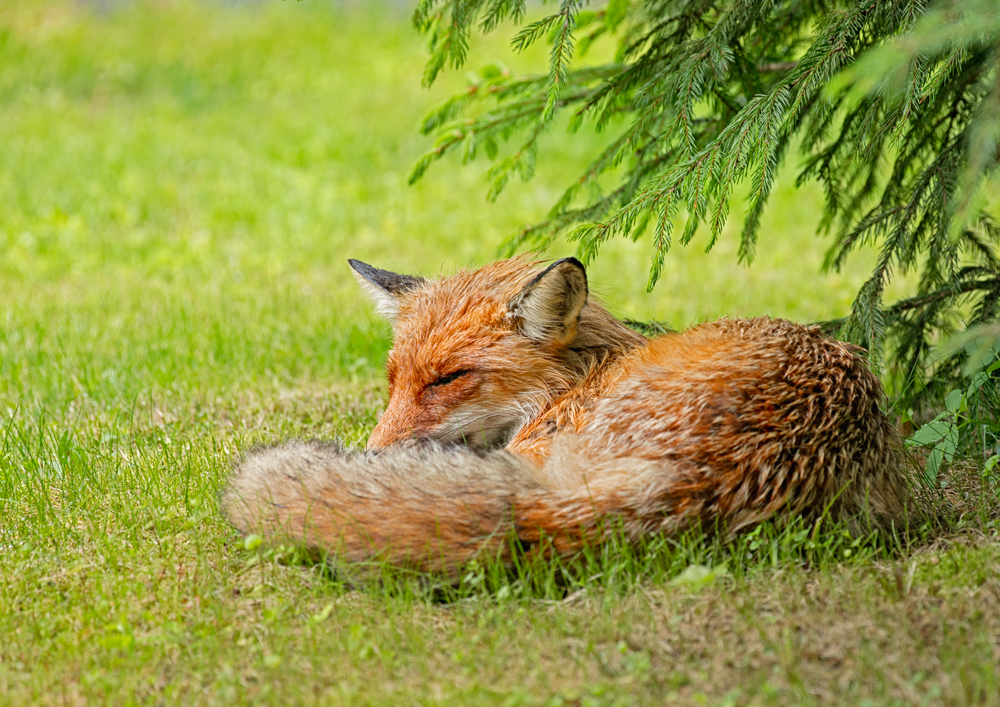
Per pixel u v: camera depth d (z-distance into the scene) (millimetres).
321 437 10852
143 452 10336
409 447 7672
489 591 7289
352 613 7152
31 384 13273
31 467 9977
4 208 24281
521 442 8547
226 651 6758
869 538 7711
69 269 20391
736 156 8625
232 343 15023
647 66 10445
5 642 7027
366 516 7113
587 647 6484
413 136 31281
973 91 9023
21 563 8094
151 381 13383
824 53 8547
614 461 7281
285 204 25406
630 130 10203
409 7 45625
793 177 26000
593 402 8281
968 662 6086
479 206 25219
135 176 27250
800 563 7191
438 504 7023
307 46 41312
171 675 6578
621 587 7074
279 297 18234
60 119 33250
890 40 7148
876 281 9961
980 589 6918
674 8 10508
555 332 8734
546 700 6043
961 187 6695
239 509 7777
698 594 6926
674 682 6137
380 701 6125
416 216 24578
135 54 40219
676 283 18688
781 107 8648
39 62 38969
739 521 7223
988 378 9414
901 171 10602
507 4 9617
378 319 16500
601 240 9773
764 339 7863
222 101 35438
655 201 8938
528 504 7000
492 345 8727
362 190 26500
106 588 7672
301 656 6676
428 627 6949
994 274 10656
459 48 10297
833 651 6340
